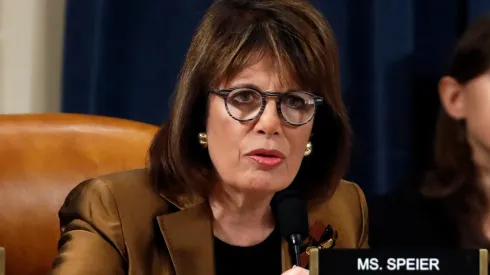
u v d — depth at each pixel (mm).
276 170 4426
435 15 7254
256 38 4457
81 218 4938
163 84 7586
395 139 7211
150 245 4910
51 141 6422
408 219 6660
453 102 6801
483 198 6559
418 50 7254
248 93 4414
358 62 7344
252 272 4977
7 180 6227
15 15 8359
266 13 4590
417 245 6598
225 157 4480
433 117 7109
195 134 4875
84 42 7609
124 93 7602
